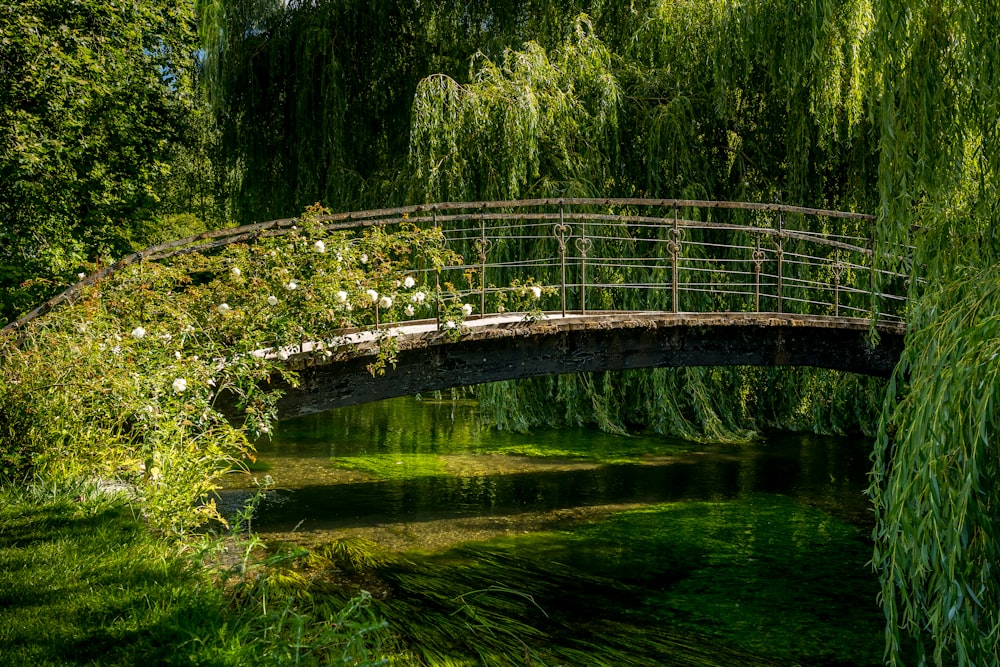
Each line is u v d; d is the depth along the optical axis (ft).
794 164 35.01
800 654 15.84
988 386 11.03
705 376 37.83
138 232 49.21
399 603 17.16
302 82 38.86
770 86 36.14
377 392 22.39
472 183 34.37
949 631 11.86
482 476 30.19
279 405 21.07
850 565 21.12
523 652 14.99
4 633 9.79
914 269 17.51
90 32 36.70
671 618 17.47
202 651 9.53
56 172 37.11
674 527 24.27
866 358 28.12
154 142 43.50
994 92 16.33
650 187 36.11
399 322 23.94
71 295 18.26
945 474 11.61
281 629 10.96
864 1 30.07
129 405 15.35
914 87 17.58
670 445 35.78
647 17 38.09
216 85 39.68
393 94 40.78
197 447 16.20
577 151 35.88
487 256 34.12
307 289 20.45
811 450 35.06
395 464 31.78
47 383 15.49
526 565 20.66
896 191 17.97
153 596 11.03
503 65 34.78
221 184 43.73
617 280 35.14
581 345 25.20
